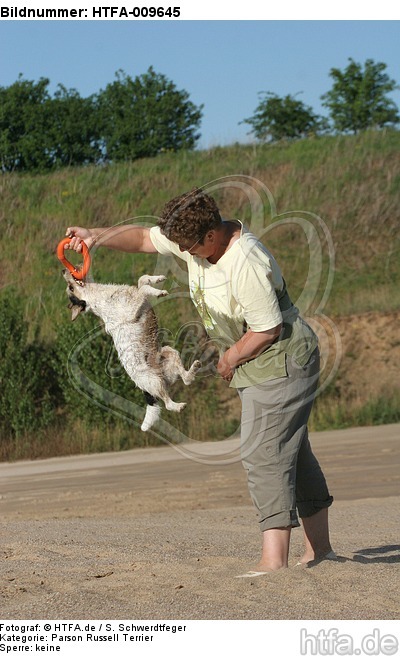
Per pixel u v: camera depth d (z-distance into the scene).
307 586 5.90
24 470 19.33
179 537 8.89
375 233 34.56
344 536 9.12
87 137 46.91
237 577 6.21
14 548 8.04
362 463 16.94
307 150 39.25
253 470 6.29
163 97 49.00
